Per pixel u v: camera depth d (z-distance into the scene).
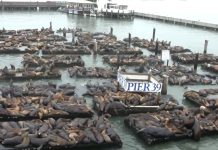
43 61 28.06
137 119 17.81
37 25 52.72
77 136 15.38
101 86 22.70
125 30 53.62
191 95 22.59
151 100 20.22
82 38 40.50
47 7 73.81
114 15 67.12
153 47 38.12
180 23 62.47
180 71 28.55
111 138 15.78
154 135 16.52
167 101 20.66
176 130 17.03
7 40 35.25
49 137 14.98
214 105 21.27
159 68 28.83
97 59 32.50
